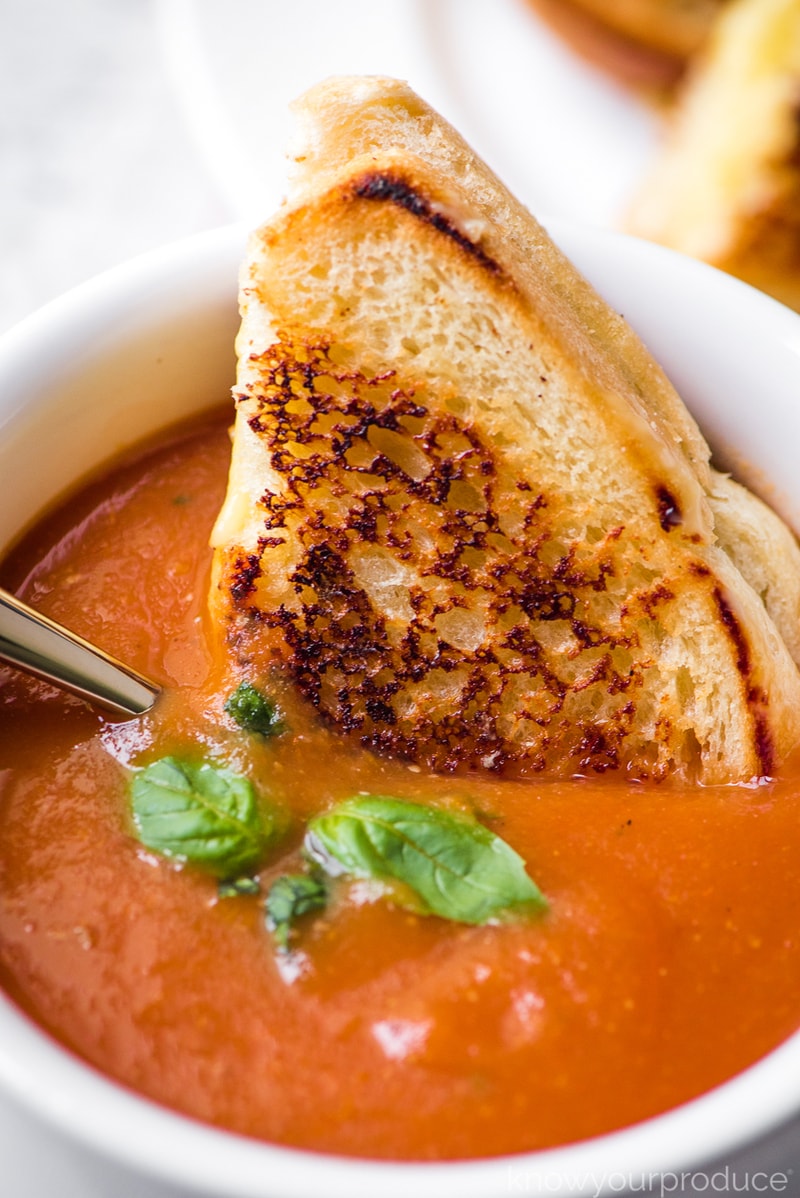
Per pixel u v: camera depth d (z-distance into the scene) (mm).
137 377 330
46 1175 266
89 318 322
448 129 321
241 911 287
